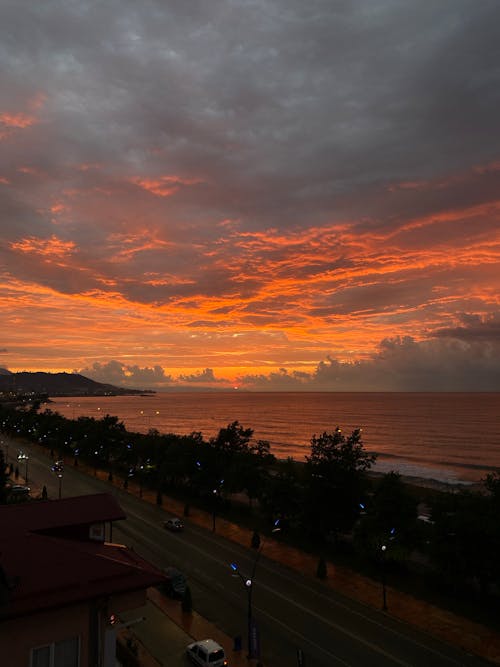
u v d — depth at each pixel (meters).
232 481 62.12
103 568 15.10
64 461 100.56
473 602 36.03
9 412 170.88
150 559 43.62
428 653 28.59
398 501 43.09
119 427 101.12
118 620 15.39
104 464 97.31
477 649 29.12
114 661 14.49
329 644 29.52
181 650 28.50
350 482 50.34
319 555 46.19
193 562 43.25
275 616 33.12
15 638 12.95
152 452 79.31
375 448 172.50
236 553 46.12
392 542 40.59
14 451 113.62
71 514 18.94
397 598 36.50
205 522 57.12
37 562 14.76
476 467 133.50
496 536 35.53
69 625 13.76
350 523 49.28
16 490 64.25
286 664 27.23
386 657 28.06
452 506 40.81
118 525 54.25
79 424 108.88
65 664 13.68
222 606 34.56
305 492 51.28
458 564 36.62
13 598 12.95
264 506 57.16
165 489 74.75
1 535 16.48
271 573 41.16
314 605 34.97
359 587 38.53
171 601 35.22
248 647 28.00
